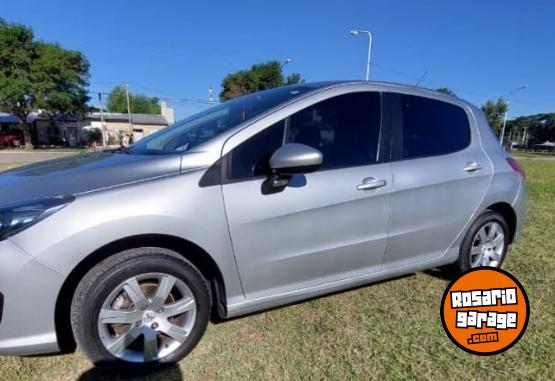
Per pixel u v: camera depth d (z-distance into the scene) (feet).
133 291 6.10
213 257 6.55
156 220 5.98
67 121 135.23
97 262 6.00
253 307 7.23
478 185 9.47
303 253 7.33
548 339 7.70
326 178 7.39
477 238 10.01
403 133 8.56
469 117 9.94
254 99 8.67
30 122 128.16
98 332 5.98
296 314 8.41
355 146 7.89
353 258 7.97
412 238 8.68
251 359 6.88
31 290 5.51
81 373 6.46
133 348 6.47
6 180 6.98
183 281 6.50
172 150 7.36
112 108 238.07
